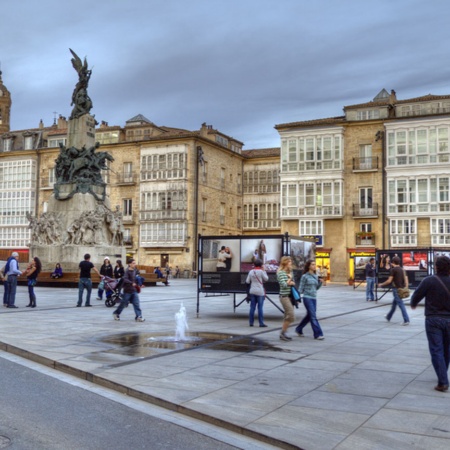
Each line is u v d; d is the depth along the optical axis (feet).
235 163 235.61
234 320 56.44
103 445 19.33
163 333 45.37
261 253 58.44
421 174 171.01
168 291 106.52
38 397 25.57
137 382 27.76
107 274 79.87
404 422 21.47
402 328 50.90
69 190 117.60
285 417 22.11
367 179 178.91
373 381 28.30
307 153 185.16
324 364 32.65
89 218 113.60
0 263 114.93
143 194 211.20
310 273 43.45
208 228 213.87
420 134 172.24
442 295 26.68
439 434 20.08
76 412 23.31
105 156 122.31
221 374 29.78
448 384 26.81
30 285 66.69
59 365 32.17
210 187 216.13
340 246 180.45
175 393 25.68
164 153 208.44
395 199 173.68
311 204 183.62
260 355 35.58
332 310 70.69
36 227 118.62
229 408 23.32
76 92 122.01
